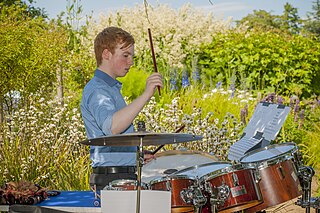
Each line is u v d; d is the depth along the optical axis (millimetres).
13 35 9562
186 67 13156
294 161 5395
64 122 8500
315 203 5387
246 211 5340
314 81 13797
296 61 13547
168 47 13523
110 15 13961
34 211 4605
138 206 4293
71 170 7648
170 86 11625
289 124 9719
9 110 9617
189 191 4832
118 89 4953
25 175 7504
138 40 13766
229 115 8680
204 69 13539
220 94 10758
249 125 6234
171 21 14305
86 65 11312
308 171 5398
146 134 4156
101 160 4926
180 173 5199
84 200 5078
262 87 13164
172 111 8781
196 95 10781
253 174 5172
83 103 4855
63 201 5043
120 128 4484
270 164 5242
